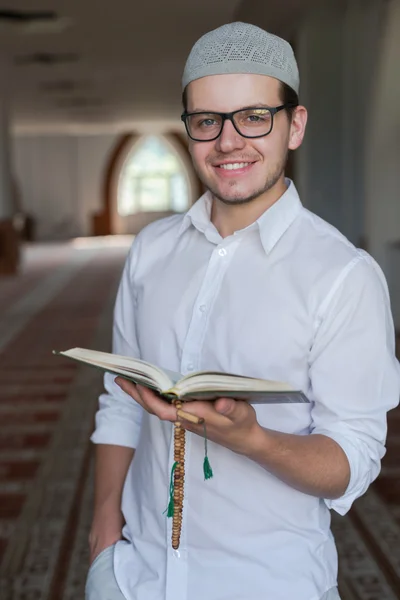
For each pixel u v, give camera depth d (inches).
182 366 53.6
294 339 50.5
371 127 332.2
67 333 327.9
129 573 55.2
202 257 55.7
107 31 436.5
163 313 56.0
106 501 60.9
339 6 381.4
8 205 613.0
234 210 54.0
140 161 1026.7
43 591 113.2
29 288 497.7
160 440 54.2
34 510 142.4
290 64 50.9
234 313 52.3
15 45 471.5
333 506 51.1
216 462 51.4
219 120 50.8
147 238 60.4
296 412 52.4
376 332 49.4
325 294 49.8
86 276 565.9
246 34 49.8
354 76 369.4
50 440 182.5
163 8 386.0
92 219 1010.7
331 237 51.9
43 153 1000.9
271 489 51.3
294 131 54.7
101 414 63.7
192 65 50.4
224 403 41.1
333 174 397.7
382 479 156.3
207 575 51.7
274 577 50.9
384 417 50.8
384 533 131.3
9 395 225.6
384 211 334.3
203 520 51.7
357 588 112.7
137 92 680.4
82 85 634.2
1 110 609.9
